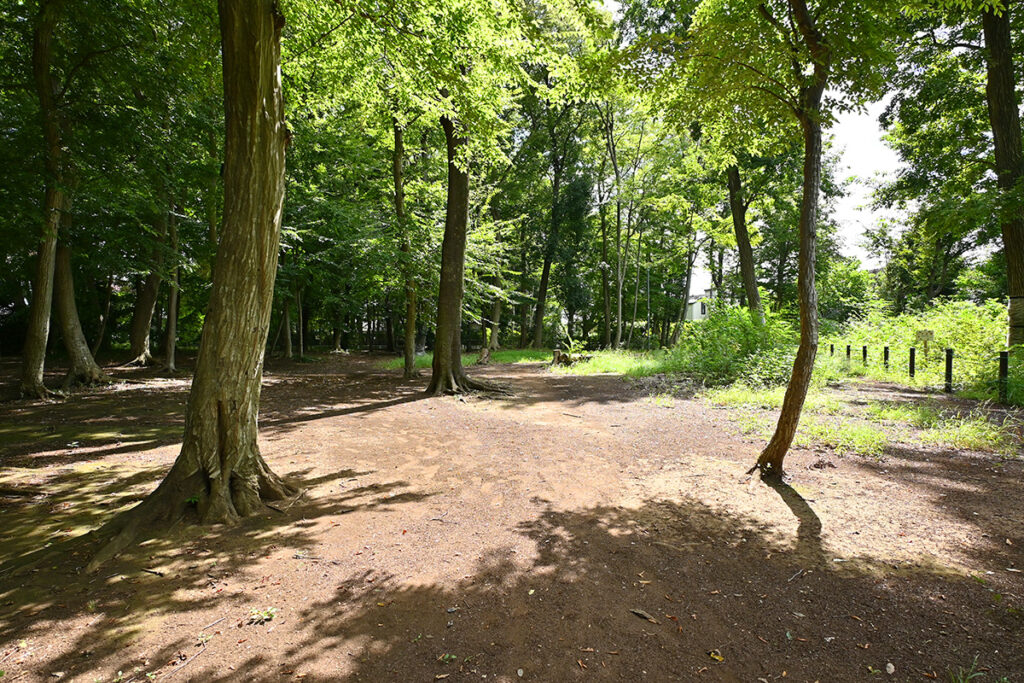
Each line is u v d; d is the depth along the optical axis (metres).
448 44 6.43
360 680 2.24
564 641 2.52
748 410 7.97
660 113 6.02
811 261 4.51
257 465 4.31
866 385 10.41
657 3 5.81
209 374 4.03
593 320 40.41
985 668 2.23
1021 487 4.29
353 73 9.55
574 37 15.41
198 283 19.77
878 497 4.17
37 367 10.09
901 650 2.38
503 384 12.49
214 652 2.42
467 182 11.20
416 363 19.58
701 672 2.28
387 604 2.84
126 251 13.89
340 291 22.00
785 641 2.48
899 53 11.34
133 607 2.79
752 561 3.26
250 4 3.77
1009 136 10.51
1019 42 11.23
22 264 17.00
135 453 5.94
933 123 13.83
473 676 2.27
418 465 5.54
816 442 5.84
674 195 23.06
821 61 4.12
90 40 9.51
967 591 2.81
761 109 4.80
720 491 4.49
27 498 4.42
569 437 6.77
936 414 6.86
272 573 3.18
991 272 20.72
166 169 12.19
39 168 9.17
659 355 17.02
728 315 13.09
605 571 3.20
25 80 10.16
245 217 4.02
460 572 3.20
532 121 26.75
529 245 29.38
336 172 17.33
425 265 13.25
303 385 12.84
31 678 2.23
